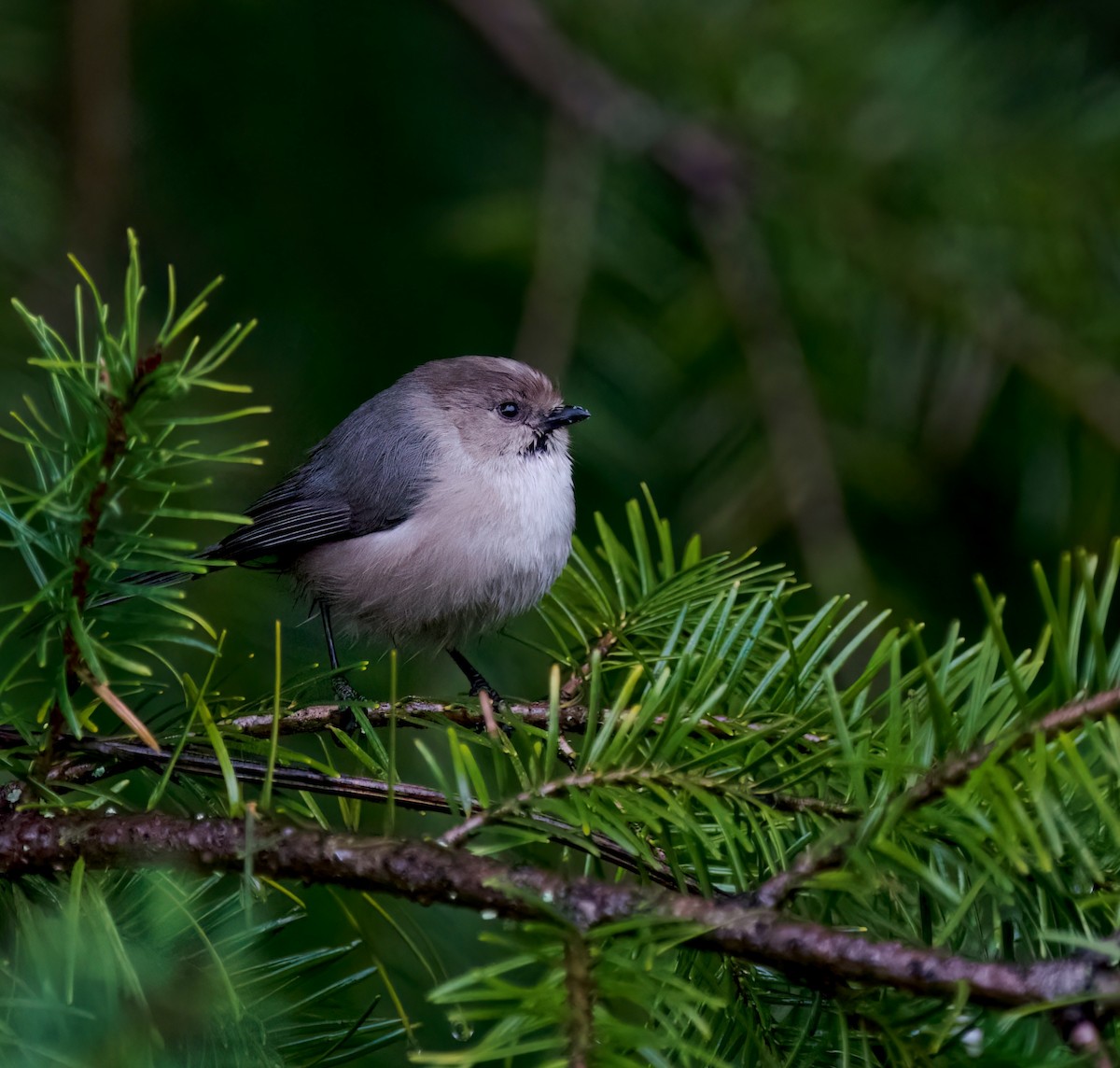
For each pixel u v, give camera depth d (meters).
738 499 8.60
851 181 8.83
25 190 8.80
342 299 9.58
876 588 8.33
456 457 8.16
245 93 9.71
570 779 4.14
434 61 10.01
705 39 9.34
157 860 3.95
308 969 4.33
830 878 3.48
